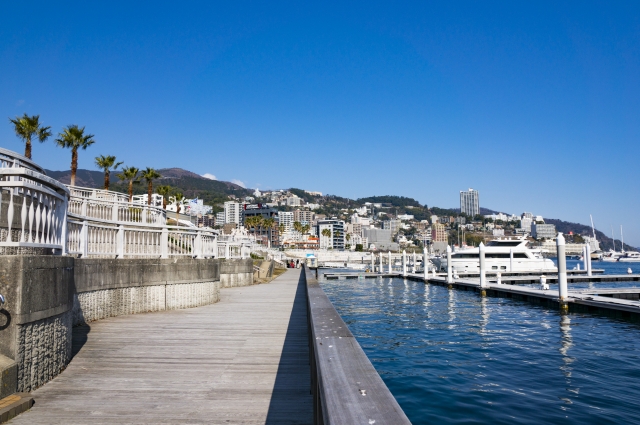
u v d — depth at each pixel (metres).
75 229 9.77
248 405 4.90
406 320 24.33
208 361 6.91
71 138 41.09
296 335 9.12
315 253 165.62
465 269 64.06
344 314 27.03
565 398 10.32
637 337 18.45
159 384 5.66
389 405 1.74
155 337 8.66
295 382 5.81
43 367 5.41
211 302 14.93
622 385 11.38
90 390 5.34
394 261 177.38
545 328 21.05
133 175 55.78
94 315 10.10
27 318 4.87
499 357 14.83
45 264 5.27
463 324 22.67
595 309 25.78
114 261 10.76
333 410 1.68
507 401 10.11
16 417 4.40
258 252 55.56
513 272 59.66
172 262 12.95
